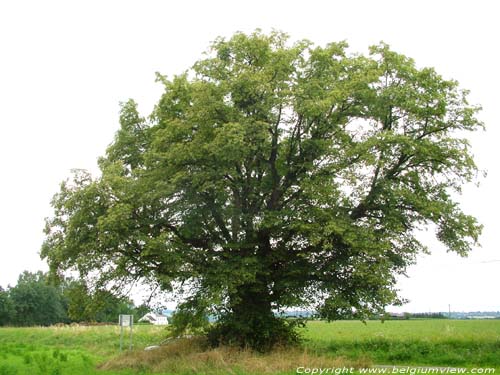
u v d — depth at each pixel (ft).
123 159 99.09
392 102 86.53
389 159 86.58
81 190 79.20
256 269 80.79
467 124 88.84
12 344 135.03
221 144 77.25
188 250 83.92
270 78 85.40
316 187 81.30
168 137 84.07
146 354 80.79
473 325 184.44
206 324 86.94
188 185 83.41
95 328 185.26
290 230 85.51
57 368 70.08
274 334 85.97
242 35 88.74
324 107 79.71
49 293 399.03
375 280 77.92
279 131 87.76
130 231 80.23
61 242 83.66
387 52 90.63
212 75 88.22
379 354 84.99
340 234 77.66
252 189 87.10
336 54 92.38
